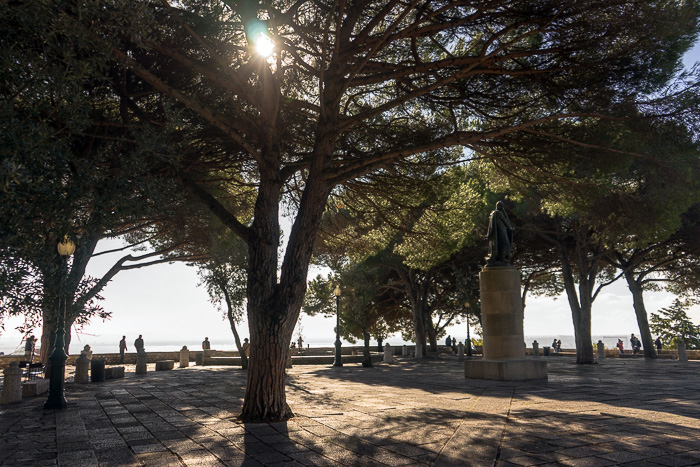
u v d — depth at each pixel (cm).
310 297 3656
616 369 1880
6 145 354
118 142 783
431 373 1822
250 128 952
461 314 3734
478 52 971
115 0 502
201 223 1794
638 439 599
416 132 1052
